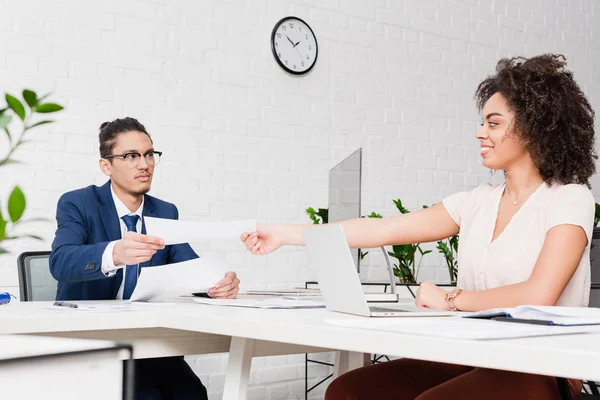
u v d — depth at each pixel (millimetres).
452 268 3555
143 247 1597
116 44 3162
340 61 3818
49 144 2969
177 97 3312
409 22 4078
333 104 3781
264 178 3541
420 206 4055
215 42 3430
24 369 530
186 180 3320
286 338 992
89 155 3064
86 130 3064
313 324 966
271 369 3467
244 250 3449
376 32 3955
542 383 1048
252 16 3549
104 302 1652
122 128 2117
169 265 1607
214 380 3330
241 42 3506
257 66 3549
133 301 1655
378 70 3947
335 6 3818
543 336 800
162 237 1588
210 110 3402
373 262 3820
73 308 1451
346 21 3852
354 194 1828
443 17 4215
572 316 933
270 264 3523
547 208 1364
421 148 4082
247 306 1472
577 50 4777
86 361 551
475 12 4344
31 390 533
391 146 3971
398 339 809
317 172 3711
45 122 419
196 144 3355
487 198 1522
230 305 1525
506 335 773
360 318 1088
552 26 4672
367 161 3883
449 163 4184
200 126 3371
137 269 2037
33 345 554
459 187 4219
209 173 3383
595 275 2018
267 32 3590
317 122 3723
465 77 4281
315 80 3729
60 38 3025
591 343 714
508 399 1052
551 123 1398
